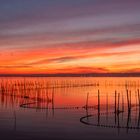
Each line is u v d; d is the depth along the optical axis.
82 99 63.56
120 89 99.56
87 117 38.38
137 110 45.34
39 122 34.00
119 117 38.56
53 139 25.84
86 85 129.88
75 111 44.25
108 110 45.59
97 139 26.25
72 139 26.12
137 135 27.97
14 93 78.31
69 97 68.31
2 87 89.88
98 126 32.16
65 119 36.41
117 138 26.81
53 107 49.22
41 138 26.22
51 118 37.03
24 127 30.83
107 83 143.62
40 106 50.75
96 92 84.38
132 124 33.69
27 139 25.70
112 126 32.38
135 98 64.69
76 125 32.59
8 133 27.98
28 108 47.75
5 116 38.41
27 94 78.88
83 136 27.34
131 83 138.62
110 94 76.62
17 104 54.00
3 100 62.19
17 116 38.50
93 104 53.84
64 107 49.44
